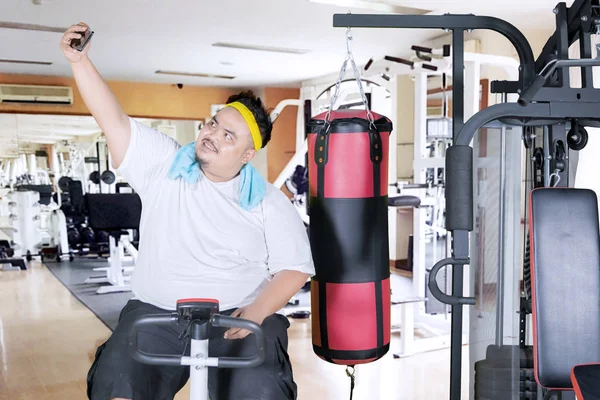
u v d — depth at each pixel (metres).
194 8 4.38
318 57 6.31
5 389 2.84
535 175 1.93
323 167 1.86
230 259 1.63
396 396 2.78
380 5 4.04
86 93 1.54
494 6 4.29
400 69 3.70
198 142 1.59
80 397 2.74
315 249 1.90
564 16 1.70
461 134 1.63
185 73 7.37
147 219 1.65
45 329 3.98
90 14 4.55
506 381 1.91
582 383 1.41
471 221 1.61
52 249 7.55
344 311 1.87
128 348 1.48
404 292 5.07
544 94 1.66
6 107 7.37
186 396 2.78
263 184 1.66
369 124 1.84
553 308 1.60
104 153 8.00
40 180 7.74
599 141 2.45
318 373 3.11
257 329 1.21
